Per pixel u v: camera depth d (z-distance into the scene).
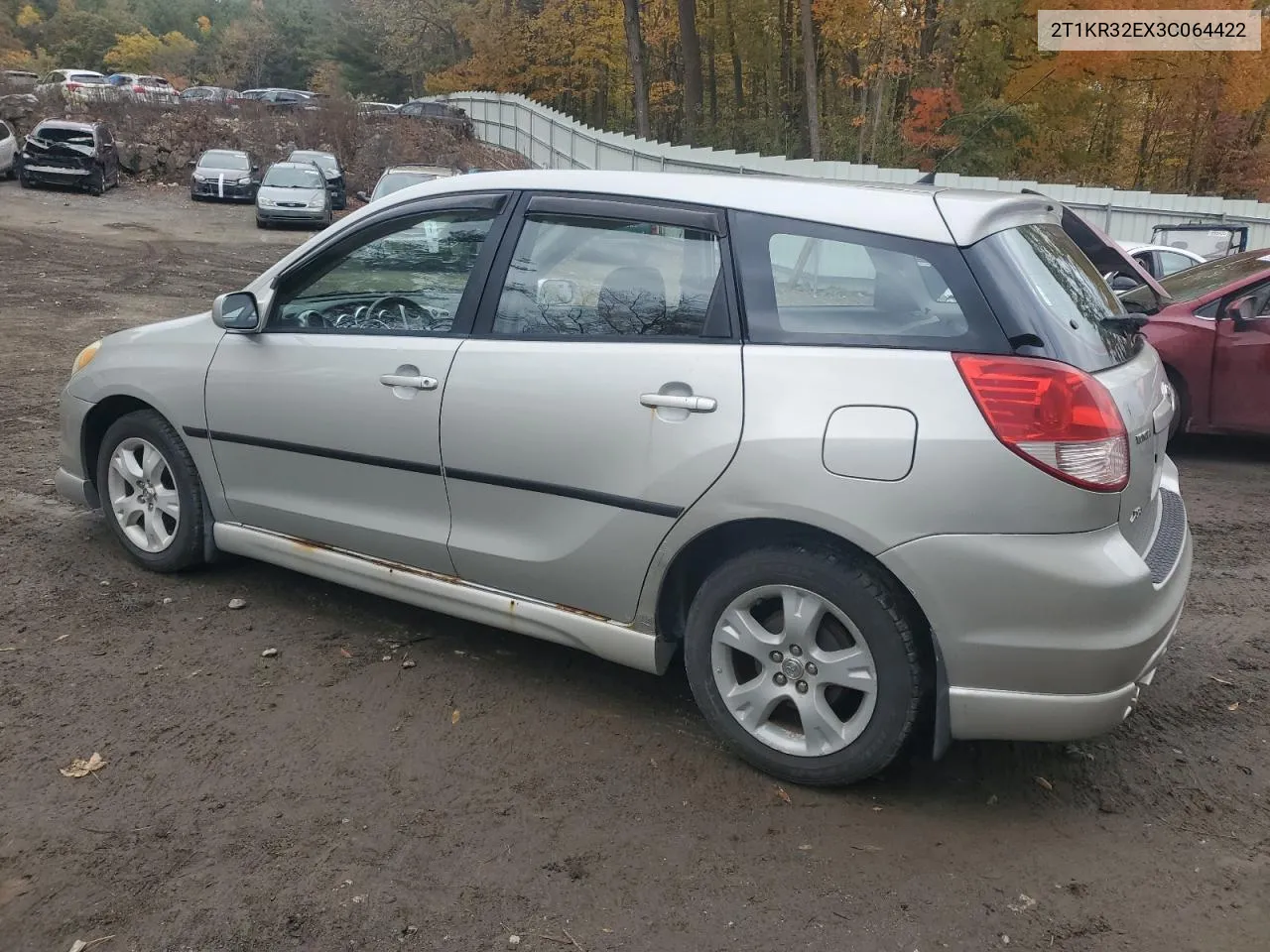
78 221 23.53
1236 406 7.36
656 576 3.19
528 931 2.46
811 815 2.96
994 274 2.84
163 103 32.88
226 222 25.61
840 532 2.82
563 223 3.45
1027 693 2.76
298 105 35.56
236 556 4.84
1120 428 2.79
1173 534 3.36
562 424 3.27
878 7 26.62
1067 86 26.28
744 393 2.97
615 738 3.37
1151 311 5.81
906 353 2.83
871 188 3.16
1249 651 4.23
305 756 3.19
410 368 3.61
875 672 2.90
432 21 50.53
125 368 4.45
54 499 5.57
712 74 41.12
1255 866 2.78
